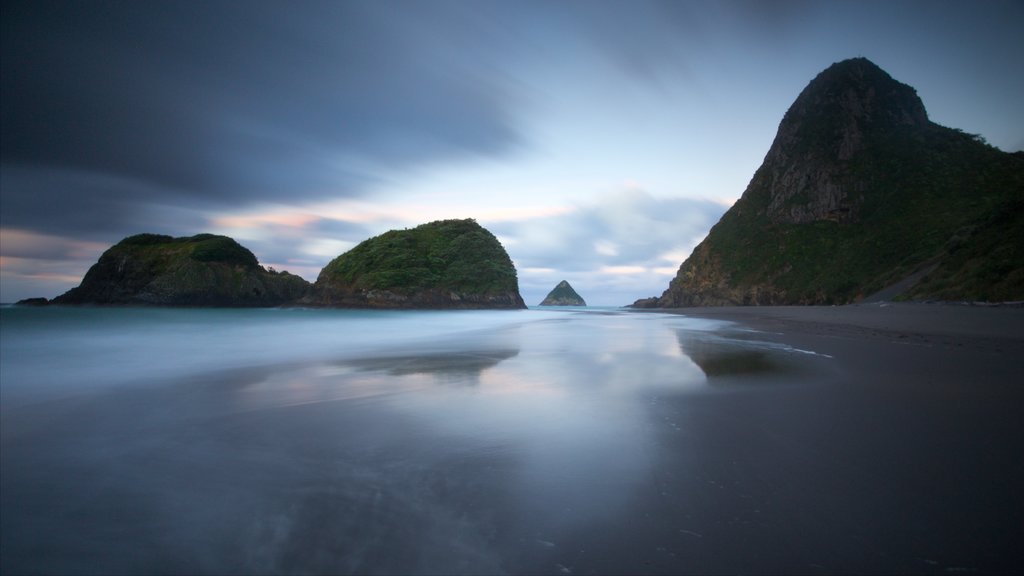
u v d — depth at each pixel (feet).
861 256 181.78
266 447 15.17
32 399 22.89
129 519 10.96
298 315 144.25
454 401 20.84
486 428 16.44
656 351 38.09
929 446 13.07
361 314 160.15
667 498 10.48
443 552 8.79
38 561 9.38
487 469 12.60
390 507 10.68
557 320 106.52
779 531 8.88
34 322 83.87
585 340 50.60
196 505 11.41
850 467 11.76
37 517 11.17
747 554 8.18
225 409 20.47
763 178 268.62
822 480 11.05
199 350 45.52
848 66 262.26
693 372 27.14
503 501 10.68
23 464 14.40
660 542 8.71
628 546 8.63
